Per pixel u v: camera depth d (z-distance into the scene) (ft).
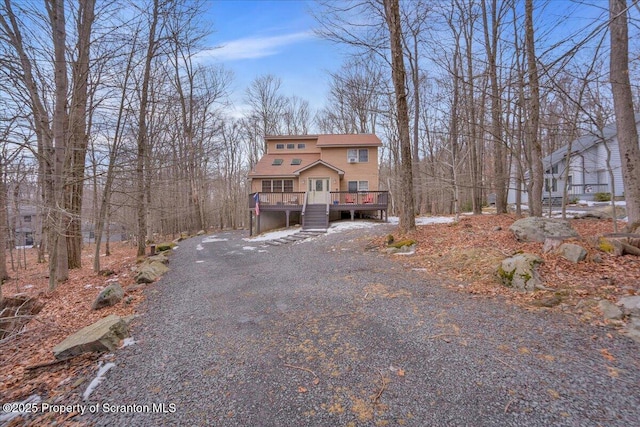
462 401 7.54
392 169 81.92
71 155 24.25
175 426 7.30
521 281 15.20
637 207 18.30
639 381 7.74
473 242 24.22
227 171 93.50
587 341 9.86
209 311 15.85
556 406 7.10
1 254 30.81
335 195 55.77
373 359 9.84
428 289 16.62
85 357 11.25
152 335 13.04
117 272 29.27
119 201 36.24
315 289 18.34
